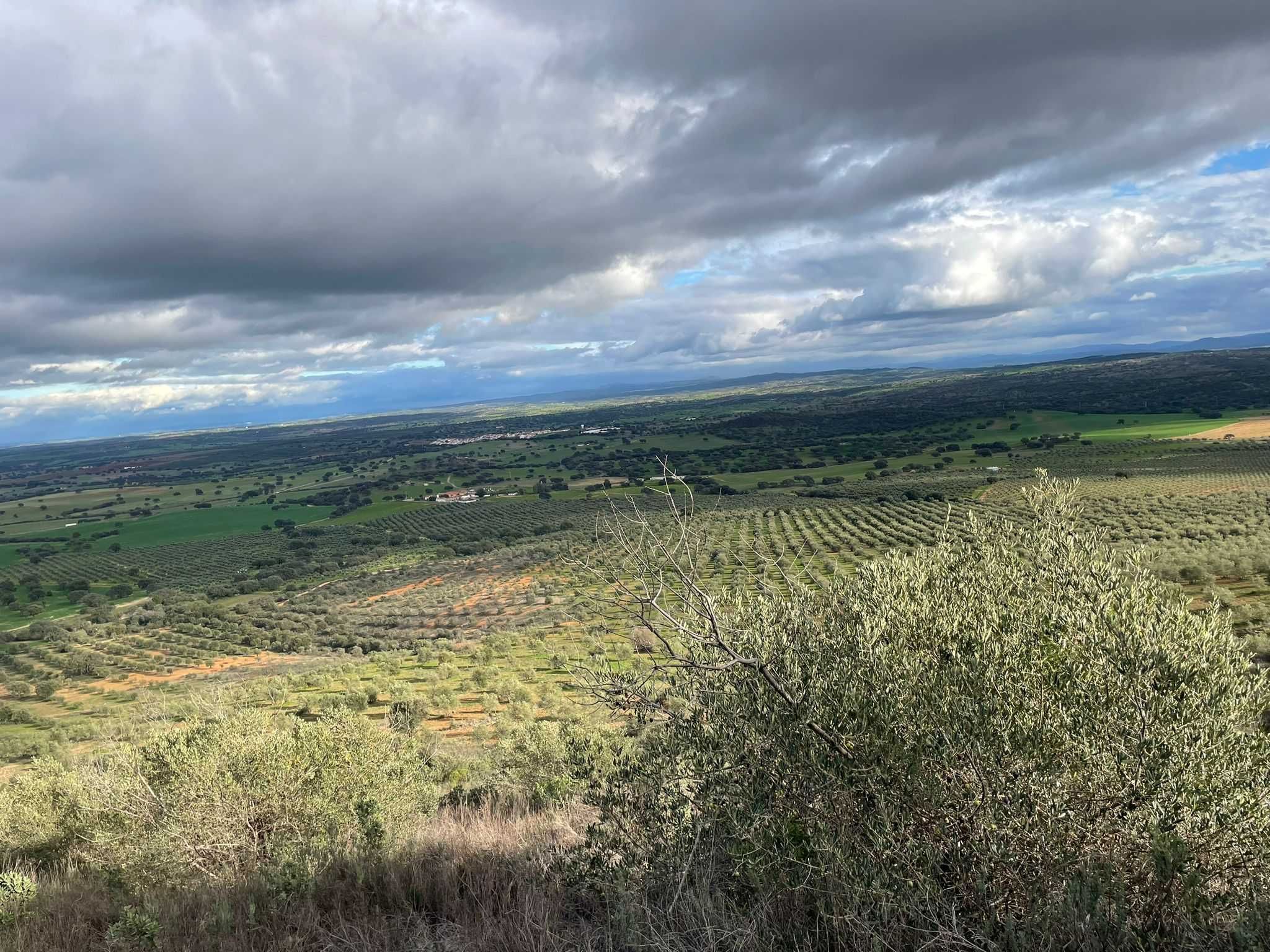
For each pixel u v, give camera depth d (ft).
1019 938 8.71
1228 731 9.82
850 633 11.56
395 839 18.60
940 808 10.01
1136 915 9.24
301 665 209.67
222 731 23.43
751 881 10.60
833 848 9.57
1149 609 10.86
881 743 10.28
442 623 251.60
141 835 19.93
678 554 11.62
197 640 276.62
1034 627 11.38
